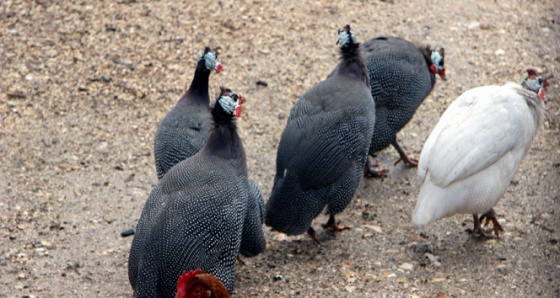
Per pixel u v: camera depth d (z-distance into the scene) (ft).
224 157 27.53
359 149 31.35
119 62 43.98
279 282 29.63
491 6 50.78
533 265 30.37
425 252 31.50
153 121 39.83
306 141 30.50
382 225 33.58
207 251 25.81
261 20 48.24
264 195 34.96
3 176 35.29
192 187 26.20
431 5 50.52
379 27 47.62
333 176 30.66
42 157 36.86
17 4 48.47
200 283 21.18
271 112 40.70
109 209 33.73
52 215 33.09
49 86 41.88
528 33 47.88
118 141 38.32
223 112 27.63
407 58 34.94
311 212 30.94
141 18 47.88
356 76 32.55
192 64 44.16
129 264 25.66
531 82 32.24
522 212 33.88
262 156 37.73
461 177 29.50
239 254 30.89
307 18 48.62
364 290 29.04
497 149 29.71
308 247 32.14
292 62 44.55
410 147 39.14
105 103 40.93
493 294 28.66
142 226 25.63
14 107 40.16
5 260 30.12
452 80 43.42
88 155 37.22
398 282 29.50
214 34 46.73
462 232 32.91
